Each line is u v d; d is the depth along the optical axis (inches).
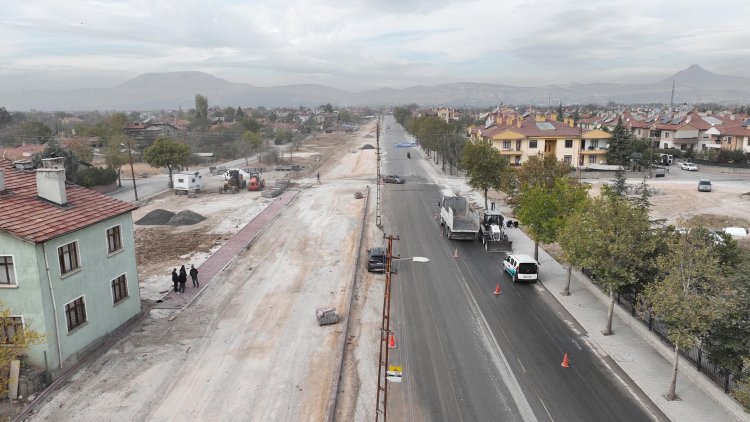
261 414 779.4
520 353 979.9
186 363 933.2
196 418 767.7
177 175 2773.1
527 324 1112.2
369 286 1348.4
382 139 6909.5
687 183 3043.8
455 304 1226.0
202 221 2128.4
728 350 786.2
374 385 863.1
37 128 4766.2
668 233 1039.6
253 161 4414.4
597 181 3171.8
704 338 820.0
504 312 1178.0
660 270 921.5
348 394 836.0
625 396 831.7
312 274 1440.7
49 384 853.2
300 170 3843.5
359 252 1663.4
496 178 2220.7
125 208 1082.7
